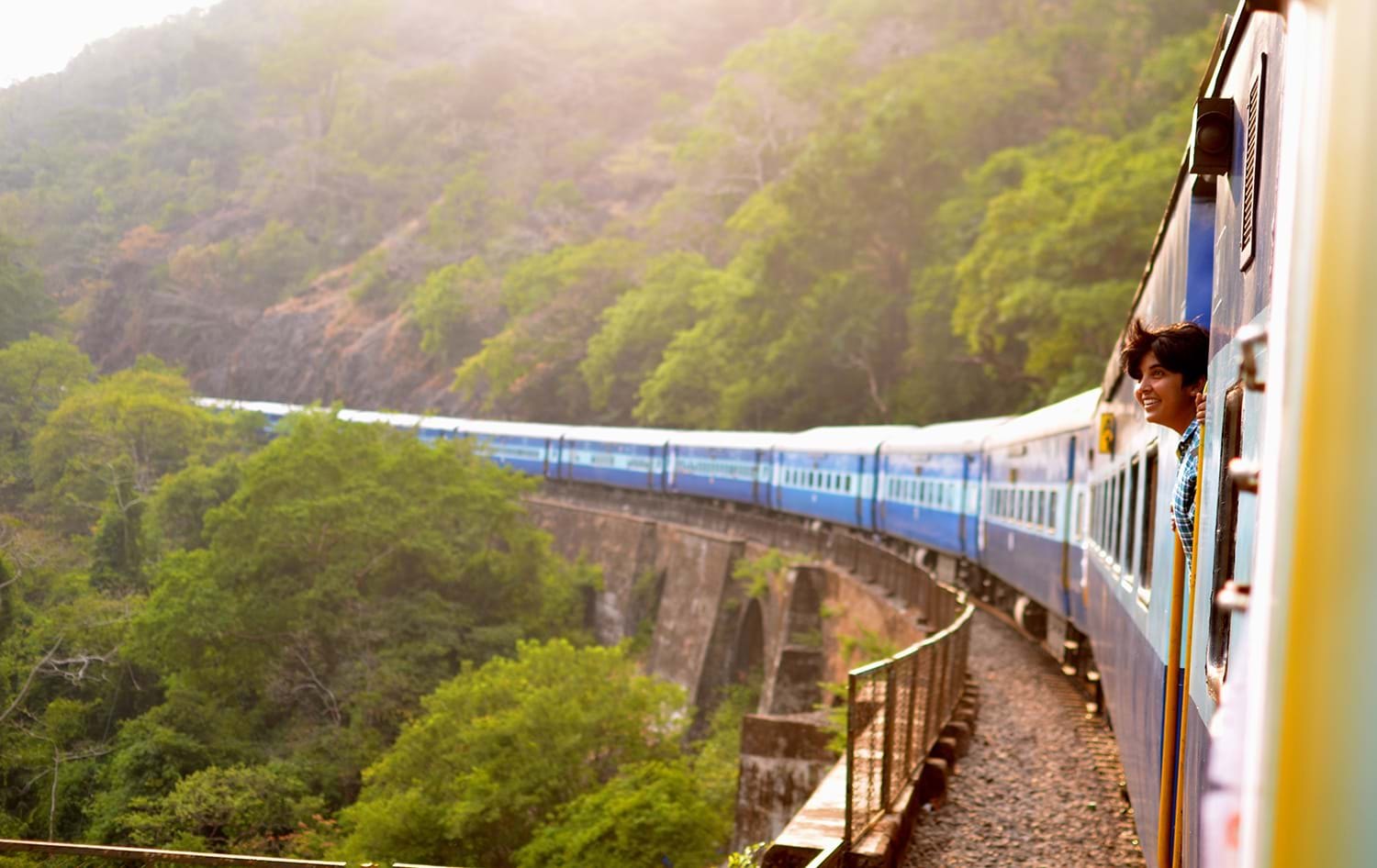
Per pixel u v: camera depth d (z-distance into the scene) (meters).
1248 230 3.11
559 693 24.77
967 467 26.34
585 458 60.41
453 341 114.88
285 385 132.00
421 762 25.11
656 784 20.23
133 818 28.67
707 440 50.53
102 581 46.94
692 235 102.50
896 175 64.94
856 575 29.58
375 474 43.19
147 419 56.91
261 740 35.06
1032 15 91.50
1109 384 10.43
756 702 38.56
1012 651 19.47
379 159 160.88
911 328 61.00
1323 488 1.39
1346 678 1.36
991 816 9.48
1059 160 55.47
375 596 40.47
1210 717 3.03
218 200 156.25
